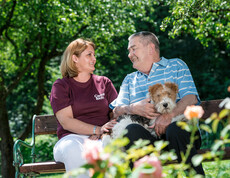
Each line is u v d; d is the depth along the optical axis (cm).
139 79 346
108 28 827
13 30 955
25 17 892
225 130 162
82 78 360
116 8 855
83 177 291
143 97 337
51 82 1231
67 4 774
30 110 1605
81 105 345
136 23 1215
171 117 294
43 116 421
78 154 309
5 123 850
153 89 301
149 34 347
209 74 1241
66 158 310
